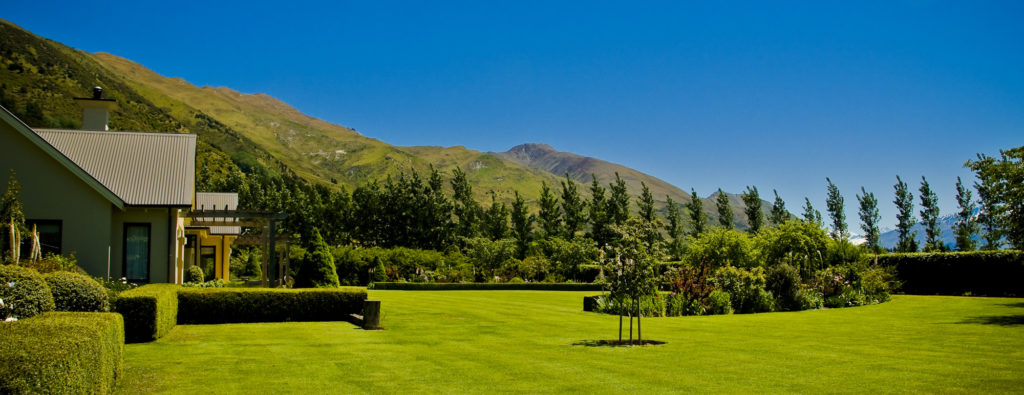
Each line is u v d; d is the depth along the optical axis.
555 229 55.84
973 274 25.62
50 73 106.62
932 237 44.75
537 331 13.06
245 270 49.50
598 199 54.25
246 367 8.69
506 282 38.97
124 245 18.56
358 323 14.35
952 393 6.48
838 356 9.19
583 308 18.89
